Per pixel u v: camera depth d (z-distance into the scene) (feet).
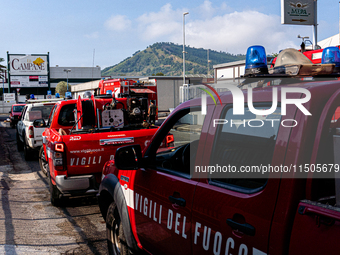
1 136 67.26
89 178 17.83
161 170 9.14
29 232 16.14
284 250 5.41
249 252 6.00
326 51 8.97
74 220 17.94
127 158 9.40
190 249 7.60
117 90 57.47
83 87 122.01
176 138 47.09
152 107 51.57
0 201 21.49
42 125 25.14
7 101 209.36
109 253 12.01
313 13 55.83
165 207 8.49
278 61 8.36
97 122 21.26
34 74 281.33
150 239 9.32
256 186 6.79
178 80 132.77
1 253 13.64
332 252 4.69
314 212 4.96
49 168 20.02
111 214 11.66
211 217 6.91
